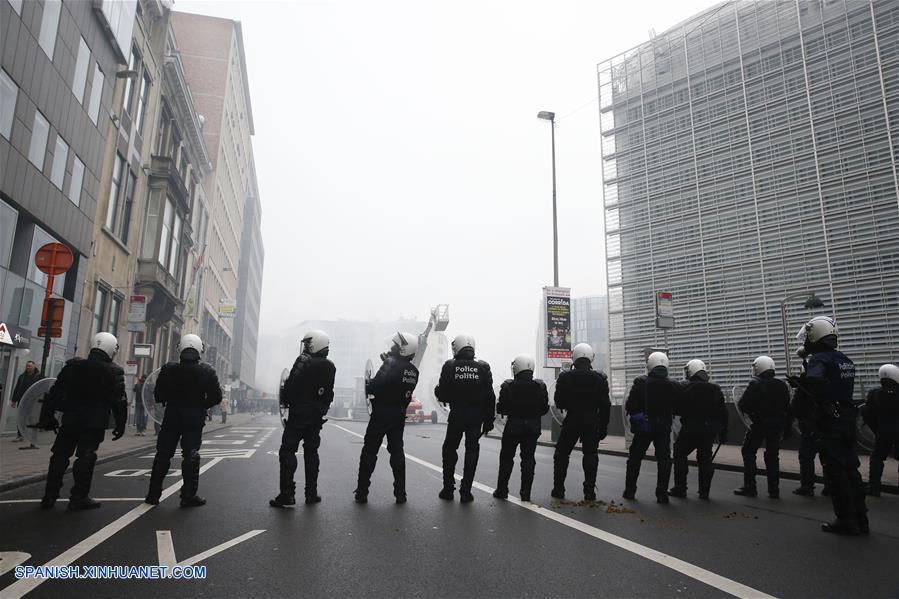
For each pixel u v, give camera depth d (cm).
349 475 907
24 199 1552
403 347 689
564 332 2169
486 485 827
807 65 2619
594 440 716
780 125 2677
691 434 759
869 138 2384
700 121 2994
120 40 2164
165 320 3034
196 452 639
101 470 953
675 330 2909
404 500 665
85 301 2036
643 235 3158
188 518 558
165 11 2838
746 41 2859
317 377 657
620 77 3425
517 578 382
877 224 2316
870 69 2420
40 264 1040
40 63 1603
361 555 433
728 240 2780
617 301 3219
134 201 2573
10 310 1512
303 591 351
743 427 1711
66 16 1745
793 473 1044
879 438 843
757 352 2595
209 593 345
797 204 2564
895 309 2219
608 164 3428
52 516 562
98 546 448
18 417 820
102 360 627
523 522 558
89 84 1945
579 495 747
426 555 435
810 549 476
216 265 5447
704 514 633
